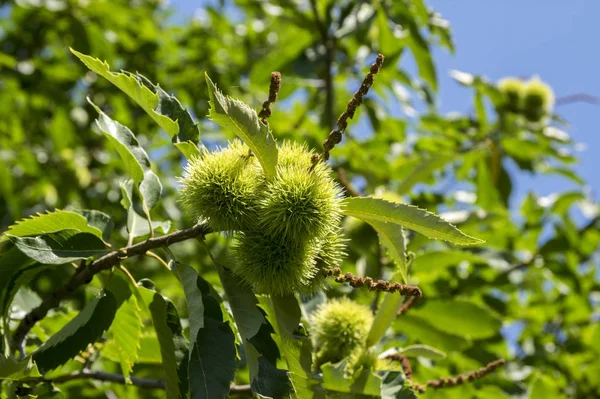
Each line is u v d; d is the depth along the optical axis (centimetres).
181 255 558
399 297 271
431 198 484
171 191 645
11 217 671
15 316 314
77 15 686
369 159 500
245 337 220
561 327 594
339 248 247
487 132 539
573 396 499
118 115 716
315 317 292
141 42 742
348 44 569
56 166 701
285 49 538
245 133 218
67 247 239
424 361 379
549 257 508
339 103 571
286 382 224
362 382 255
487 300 489
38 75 716
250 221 233
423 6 491
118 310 266
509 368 470
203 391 211
